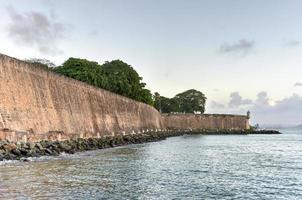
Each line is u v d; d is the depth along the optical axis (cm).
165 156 5597
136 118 12325
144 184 3111
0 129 4481
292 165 4681
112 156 5325
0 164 3822
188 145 8775
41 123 5694
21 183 2897
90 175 3441
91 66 11738
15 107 4975
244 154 6378
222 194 2833
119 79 14062
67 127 6706
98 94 8894
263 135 19588
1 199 2397
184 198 2664
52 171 3541
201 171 3981
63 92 6862
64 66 11125
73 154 5412
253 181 3422
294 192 2962
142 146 7906
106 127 9019
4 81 4828
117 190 2836
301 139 14112
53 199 2450
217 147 8200
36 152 4722
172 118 19312
